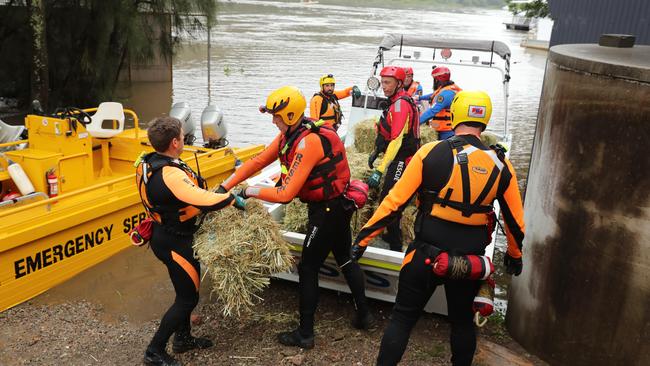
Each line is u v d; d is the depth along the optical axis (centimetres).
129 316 394
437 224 254
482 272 247
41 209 438
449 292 269
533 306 327
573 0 520
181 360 317
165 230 291
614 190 273
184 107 721
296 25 4434
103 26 1223
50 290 440
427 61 719
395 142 367
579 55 300
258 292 402
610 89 269
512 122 1327
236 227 304
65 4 1210
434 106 527
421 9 12738
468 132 257
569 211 296
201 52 2364
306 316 325
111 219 501
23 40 1234
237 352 326
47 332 362
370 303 394
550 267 311
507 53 689
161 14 1346
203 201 273
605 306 286
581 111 284
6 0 1245
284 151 305
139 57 1337
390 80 377
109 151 656
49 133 517
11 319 385
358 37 3656
